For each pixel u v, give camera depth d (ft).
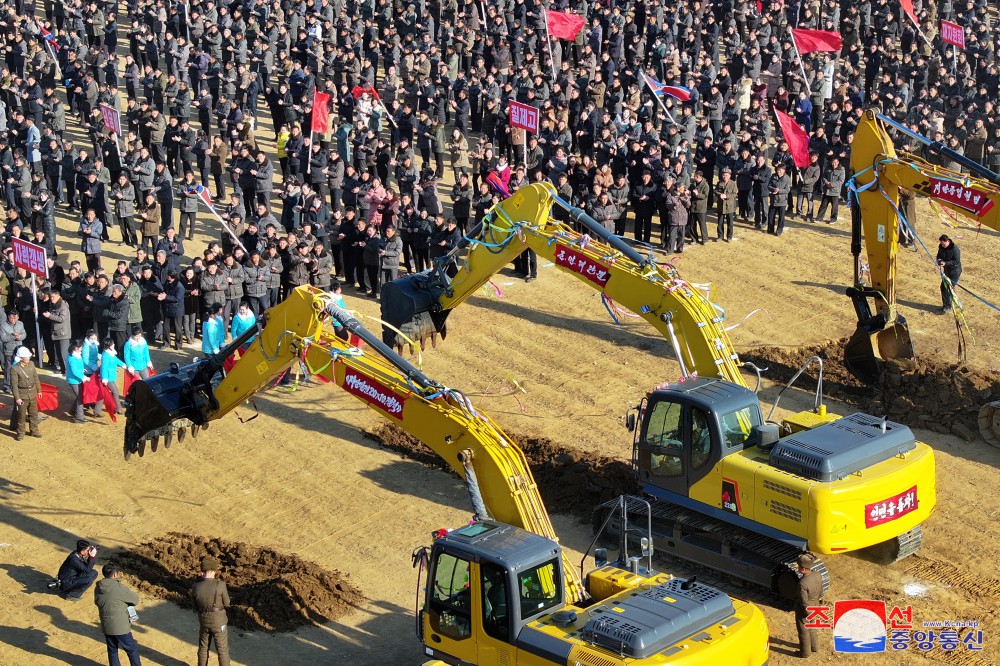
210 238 120.98
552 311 109.60
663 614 54.29
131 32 157.89
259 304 102.17
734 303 110.22
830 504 65.98
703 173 129.08
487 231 81.25
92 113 131.75
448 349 102.47
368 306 109.29
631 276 76.23
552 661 54.34
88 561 70.95
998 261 119.75
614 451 85.92
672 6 162.91
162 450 87.45
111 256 116.26
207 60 146.10
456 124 140.87
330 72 148.25
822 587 65.82
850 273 116.57
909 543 71.92
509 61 154.92
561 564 58.13
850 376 96.84
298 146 125.90
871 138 89.10
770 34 157.38
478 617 57.11
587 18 163.32
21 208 120.06
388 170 128.67
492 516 61.82
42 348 101.50
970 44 160.97
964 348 101.86
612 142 126.52
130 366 92.58
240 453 87.35
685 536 73.61
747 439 71.15
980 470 83.76
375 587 71.87
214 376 71.15
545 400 94.12
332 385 97.60
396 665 64.90
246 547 75.66
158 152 131.54
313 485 83.10
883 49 156.66
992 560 73.82
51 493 82.07
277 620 68.64
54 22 168.45
